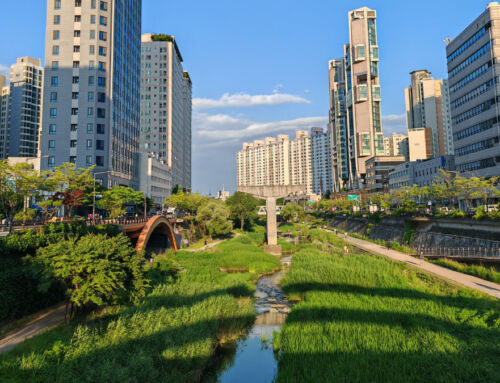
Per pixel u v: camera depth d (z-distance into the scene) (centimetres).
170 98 14950
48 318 2508
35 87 17112
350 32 17588
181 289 3134
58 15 7994
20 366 1702
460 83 7756
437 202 6825
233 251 5922
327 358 1955
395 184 11312
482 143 6950
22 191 3631
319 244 6912
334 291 3234
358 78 17388
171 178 13888
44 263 2344
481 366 1761
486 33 6788
